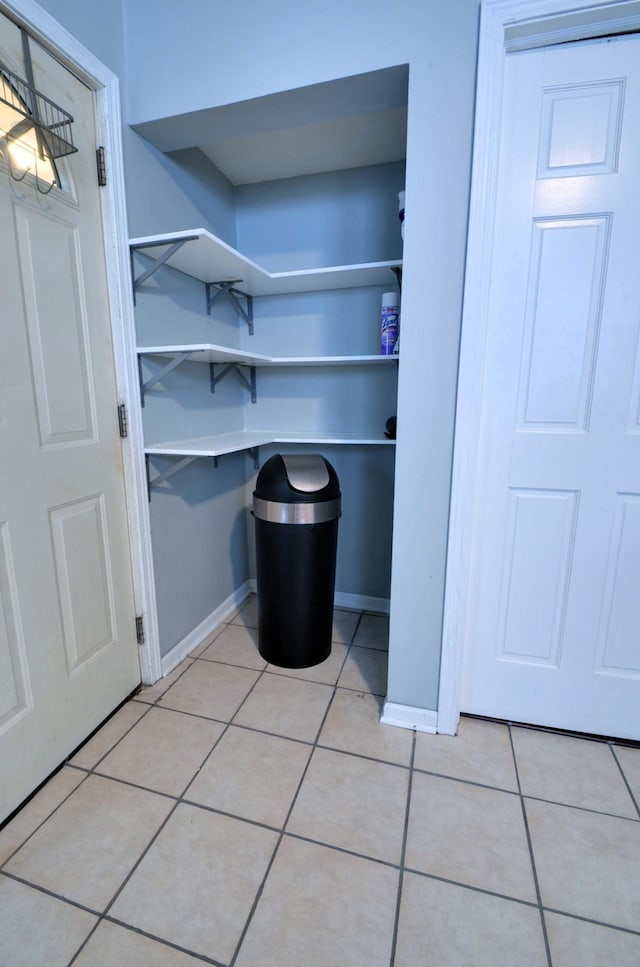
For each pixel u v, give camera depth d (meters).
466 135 1.19
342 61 1.26
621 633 1.44
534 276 1.30
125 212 1.48
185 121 1.47
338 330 2.23
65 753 1.40
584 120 1.20
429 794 1.30
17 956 0.92
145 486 1.66
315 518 1.76
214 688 1.77
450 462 1.37
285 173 2.13
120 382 1.55
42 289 1.23
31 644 1.26
